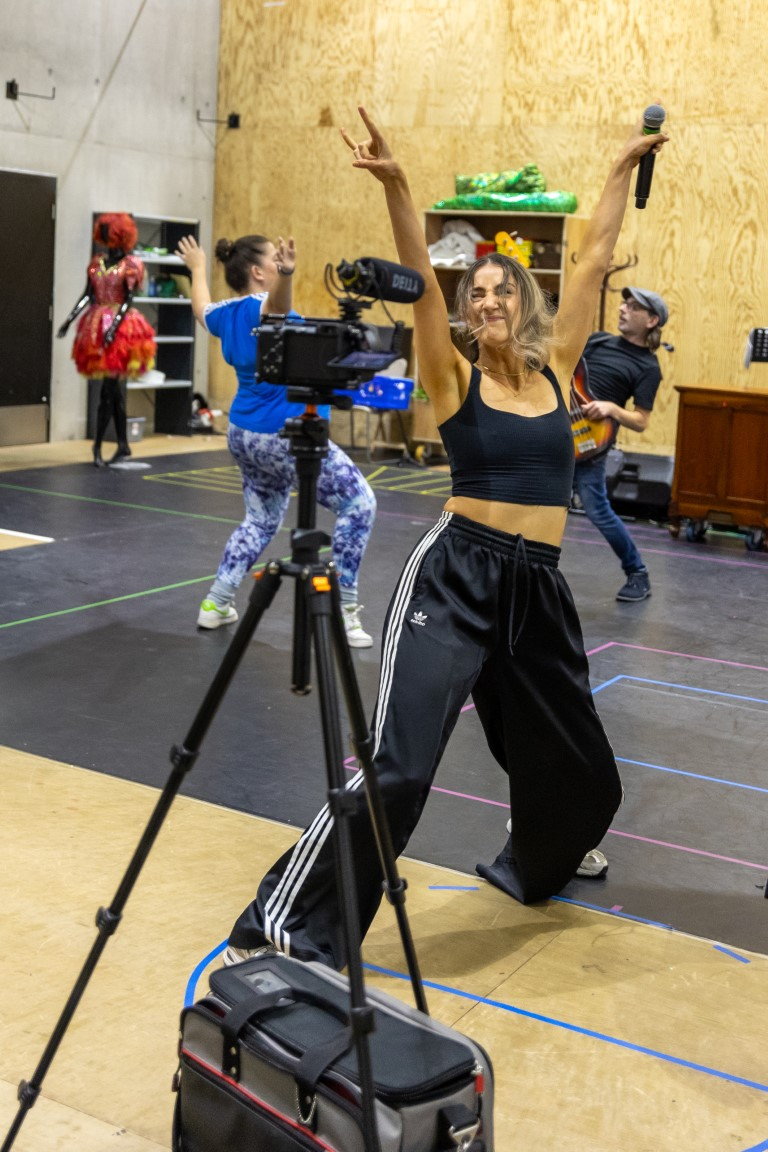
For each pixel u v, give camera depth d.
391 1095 1.70
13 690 4.43
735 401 7.82
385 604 5.92
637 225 10.66
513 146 11.09
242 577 5.36
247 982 1.95
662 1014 2.51
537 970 2.67
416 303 2.49
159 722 4.17
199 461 10.30
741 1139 2.11
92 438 11.28
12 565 6.37
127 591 5.95
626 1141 2.08
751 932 2.91
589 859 3.18
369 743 1.88
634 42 10.52
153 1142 2.03
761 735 4.38
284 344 1.75
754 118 10.17
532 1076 2.26
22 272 10.48
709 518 8.05
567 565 7.20
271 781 3.69
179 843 3.19
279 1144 1.76
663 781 3.89
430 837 3.38
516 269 2.58
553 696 2.69
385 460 11.06
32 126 10.45
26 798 3.45
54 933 2.69
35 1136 2.03
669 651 5.43
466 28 11.14
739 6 10.09
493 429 2.57
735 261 10.38
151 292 11.40
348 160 11.76
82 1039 2.31
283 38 11.88
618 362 6.14
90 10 10.81
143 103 11.48
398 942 2.76
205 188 12.30
